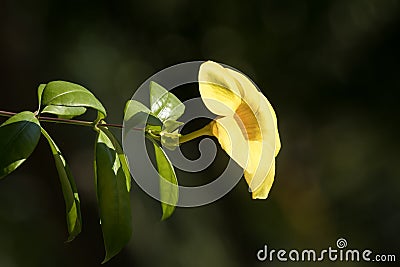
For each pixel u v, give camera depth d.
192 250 2.21
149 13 2.30
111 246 0.98
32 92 2.14
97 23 2.27
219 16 2.31
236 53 2.31
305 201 2.39
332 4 2.30
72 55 2.23
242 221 2.31
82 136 2.11
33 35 2.18
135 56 2.29
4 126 0.98
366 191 2.36
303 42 2.30
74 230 1.00
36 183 2.13
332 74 2.30
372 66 2.28
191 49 2.30
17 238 2.16
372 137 2.32
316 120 2.33
